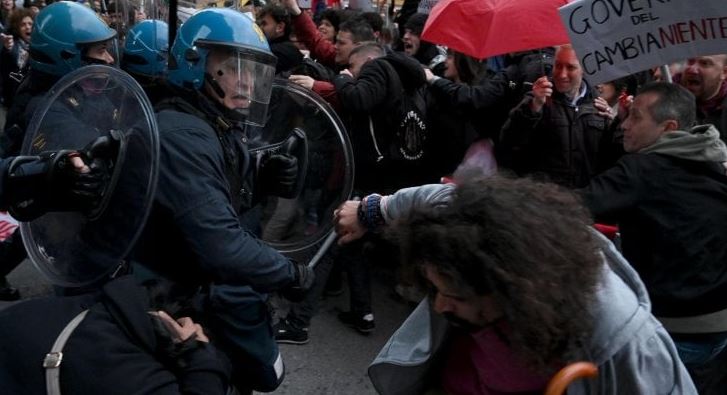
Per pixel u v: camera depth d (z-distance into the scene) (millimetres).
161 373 1199
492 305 979
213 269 1597
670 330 2111
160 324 1238
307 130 2305
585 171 3279
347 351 3531
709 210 2029
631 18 2211
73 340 1155
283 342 3516
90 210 1512
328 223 2322
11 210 1540
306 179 2307
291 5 4305
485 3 3232
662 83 2225
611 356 1037
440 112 3523
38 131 1779
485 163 3377
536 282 893
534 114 3133
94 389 1120
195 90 1724
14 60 6535
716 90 2996
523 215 933
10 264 3006
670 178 2037
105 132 1627
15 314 1204
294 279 1784
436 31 3322
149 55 2480
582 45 2309
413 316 1351
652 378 1079
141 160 1497
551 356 966
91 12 2486
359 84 3232
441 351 1312
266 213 2271
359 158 3393
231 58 1715
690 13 2127
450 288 962
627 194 2047
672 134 2092
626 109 3201
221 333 1707
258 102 1797
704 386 2350
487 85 3527
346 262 3607
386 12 7617
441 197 1464
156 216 1594
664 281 2074
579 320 949
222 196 1623
